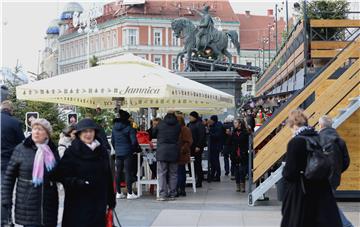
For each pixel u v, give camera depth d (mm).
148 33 109125
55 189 8203
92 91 14820
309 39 20578
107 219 8617
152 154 16953
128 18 107938
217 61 38656
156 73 15453
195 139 18359
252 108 34031
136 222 12445
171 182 15781
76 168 8039
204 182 20375
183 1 112688
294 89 22750
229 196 16641
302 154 8414
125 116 15703
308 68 20844
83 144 8125
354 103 14578
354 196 15211
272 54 105562
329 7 30469
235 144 17469
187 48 38781
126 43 107938
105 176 8227
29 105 25656
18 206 8062
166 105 20406
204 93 16984
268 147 14859
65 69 125062
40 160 8047
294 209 8523
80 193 8078
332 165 8523
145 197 16312
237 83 36344
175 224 12234
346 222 10500
